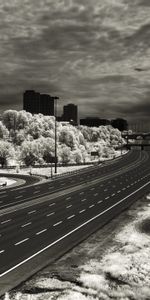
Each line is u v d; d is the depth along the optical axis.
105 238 34.78
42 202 54.25
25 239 33.53
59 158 159.00
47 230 37.09
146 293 22.72
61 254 29.52
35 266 26.61
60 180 85.44
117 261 28.20
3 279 24.19
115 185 76.25
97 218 43.47
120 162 141.88
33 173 105.75
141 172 104.88
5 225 39.00
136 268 26.98
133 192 66.12
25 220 41.56
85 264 27.33
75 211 47.53
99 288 23.12
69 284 23.56
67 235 35.38
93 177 91.88
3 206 50.62
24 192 65.19
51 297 21.62
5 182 76.44
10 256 28.64
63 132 185.88
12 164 150.38
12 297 21.58
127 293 22.56
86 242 33.19
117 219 43.28
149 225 40.69
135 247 32.12
